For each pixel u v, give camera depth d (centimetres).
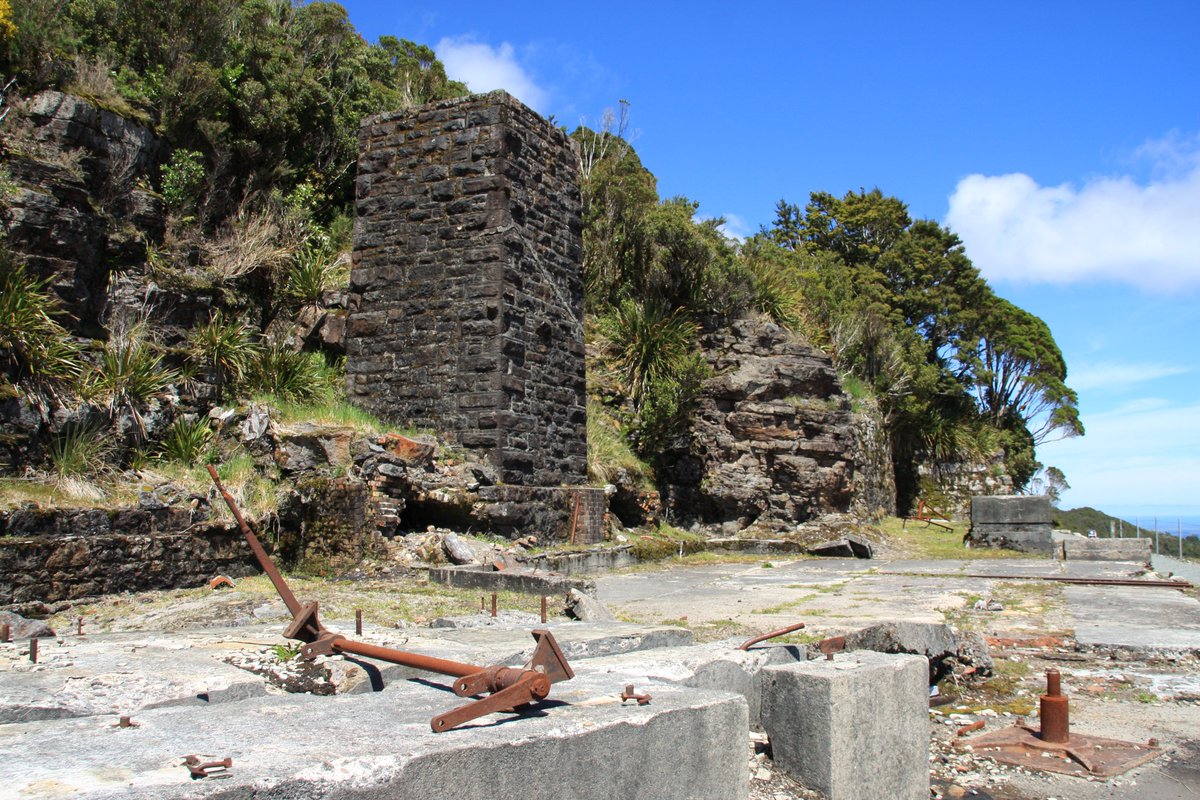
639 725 329
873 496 2284
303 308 1556
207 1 1709
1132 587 1217
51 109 1246
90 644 477
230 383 1270
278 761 262
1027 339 3697
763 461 1912
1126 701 677
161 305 1299
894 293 3750
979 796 505
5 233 1086
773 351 2034
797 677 454
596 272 2116
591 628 590
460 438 1339
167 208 1456
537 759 299
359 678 409
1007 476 3081
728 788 363
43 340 1014
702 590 1093
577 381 1515
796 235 4100
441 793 275
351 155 1914
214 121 1587
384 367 1406
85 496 918
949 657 743
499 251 1359
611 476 1641
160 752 273
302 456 1141
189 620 730
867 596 1024
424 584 977
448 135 1417
